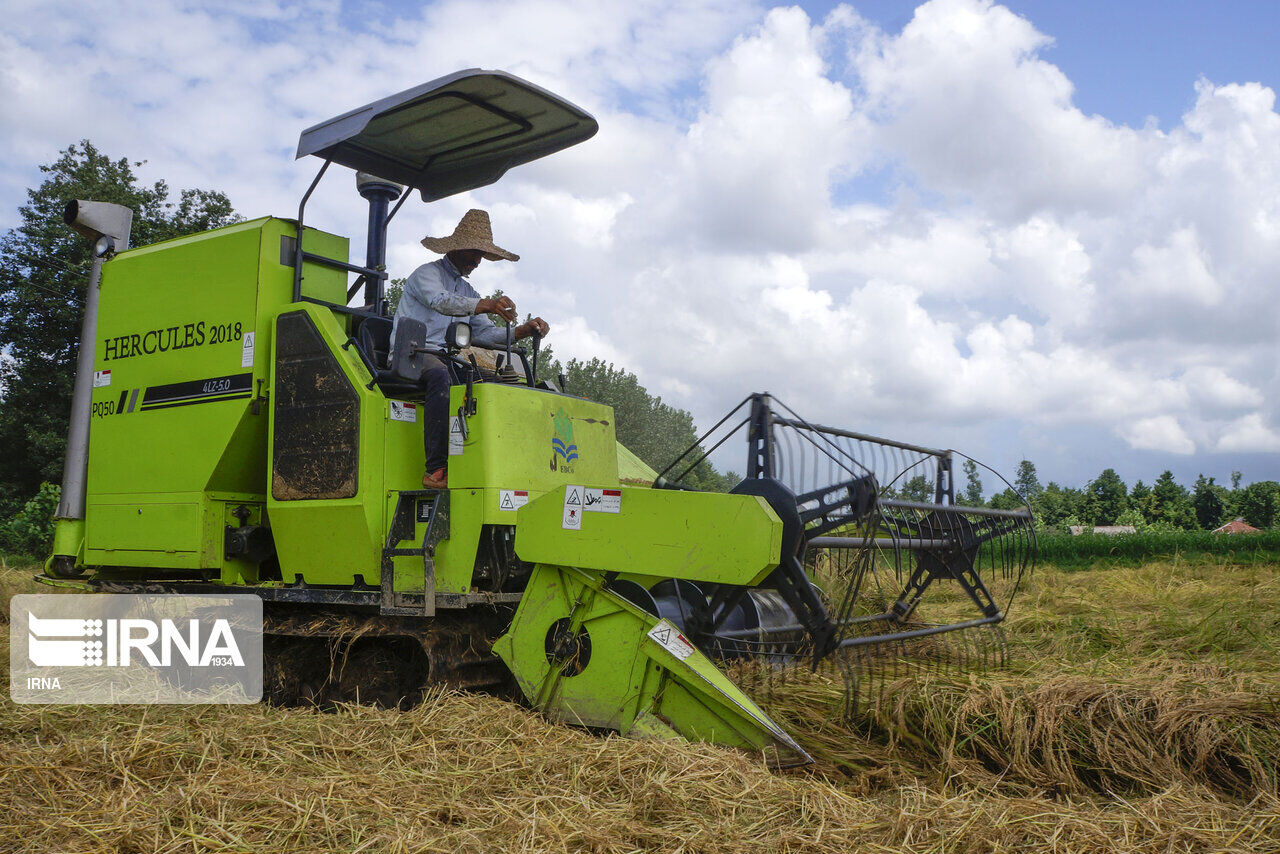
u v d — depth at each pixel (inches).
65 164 1012.5
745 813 124.3
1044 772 152.8
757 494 156.7
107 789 132.3
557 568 171.8
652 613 165.0
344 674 198.8
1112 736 158.7
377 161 245.8
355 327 224.7
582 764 138.4
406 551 184.4
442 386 189.2
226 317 213.6
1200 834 117.6
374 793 129.3
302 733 159.2
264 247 209.5
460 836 115.0
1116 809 133.9
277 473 203.3
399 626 186.4
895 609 204.4
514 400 187.8
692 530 154.6
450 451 185.9
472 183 258.8
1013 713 162.2
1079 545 703.7
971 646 211.6
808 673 195.6
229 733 157.1
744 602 190.2
